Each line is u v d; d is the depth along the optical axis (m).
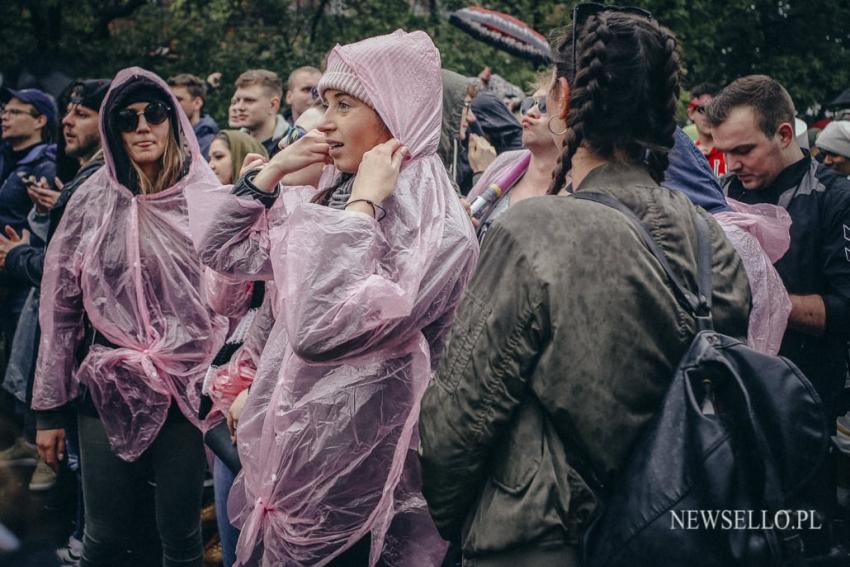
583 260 1.90
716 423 1.84
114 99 3.54
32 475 5.29
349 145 2.57
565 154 2.05
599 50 2.02
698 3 13.03
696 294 1.96
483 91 5.97
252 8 12.82
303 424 2.50
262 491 2.57
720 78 13.73
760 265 2.68
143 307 3.52
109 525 3.58
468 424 1.94
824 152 5.89
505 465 1.95
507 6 12.55
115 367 3.50
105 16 12.46
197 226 2.73
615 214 1.95
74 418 4.35
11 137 6.02
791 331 3.65
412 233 2.44
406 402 2.50
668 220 1.99
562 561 1.91
